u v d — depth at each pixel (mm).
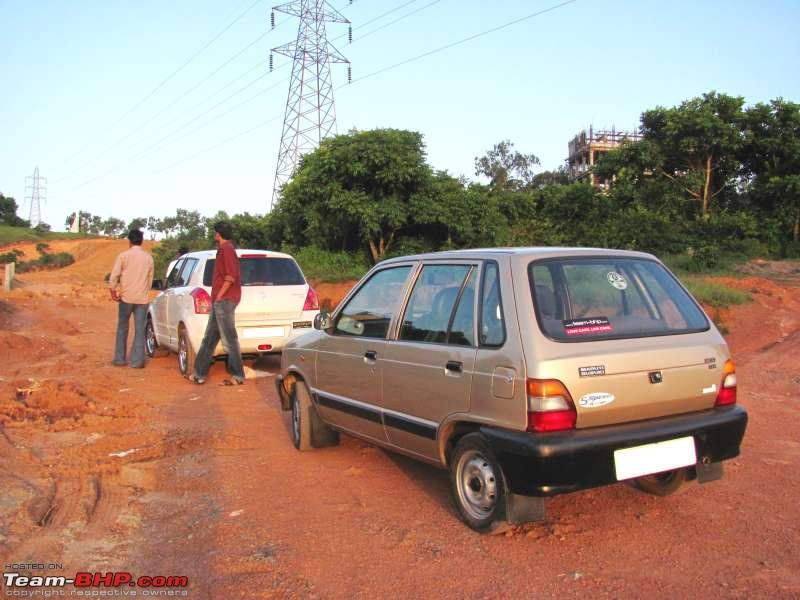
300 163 28500
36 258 73812
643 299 4277
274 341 9523
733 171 28781
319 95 40000
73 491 4973
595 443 3641
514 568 3695
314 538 4172
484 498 4066
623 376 3811
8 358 10977
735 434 4145
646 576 3578
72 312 20828
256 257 9711
